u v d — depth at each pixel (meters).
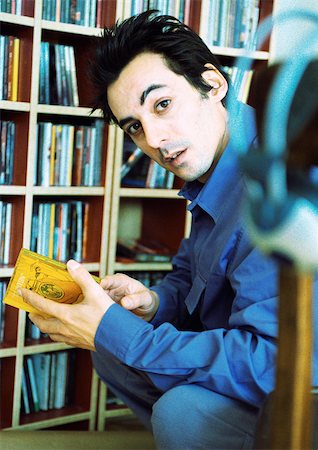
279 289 0.57
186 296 1.86
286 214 0.52
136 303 1.68
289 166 0.53
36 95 2.02
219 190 1.56
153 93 1.46
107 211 2.21
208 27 2.31
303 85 0.54
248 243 1.41
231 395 1.37
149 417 1.80
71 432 2.03
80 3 2.12
